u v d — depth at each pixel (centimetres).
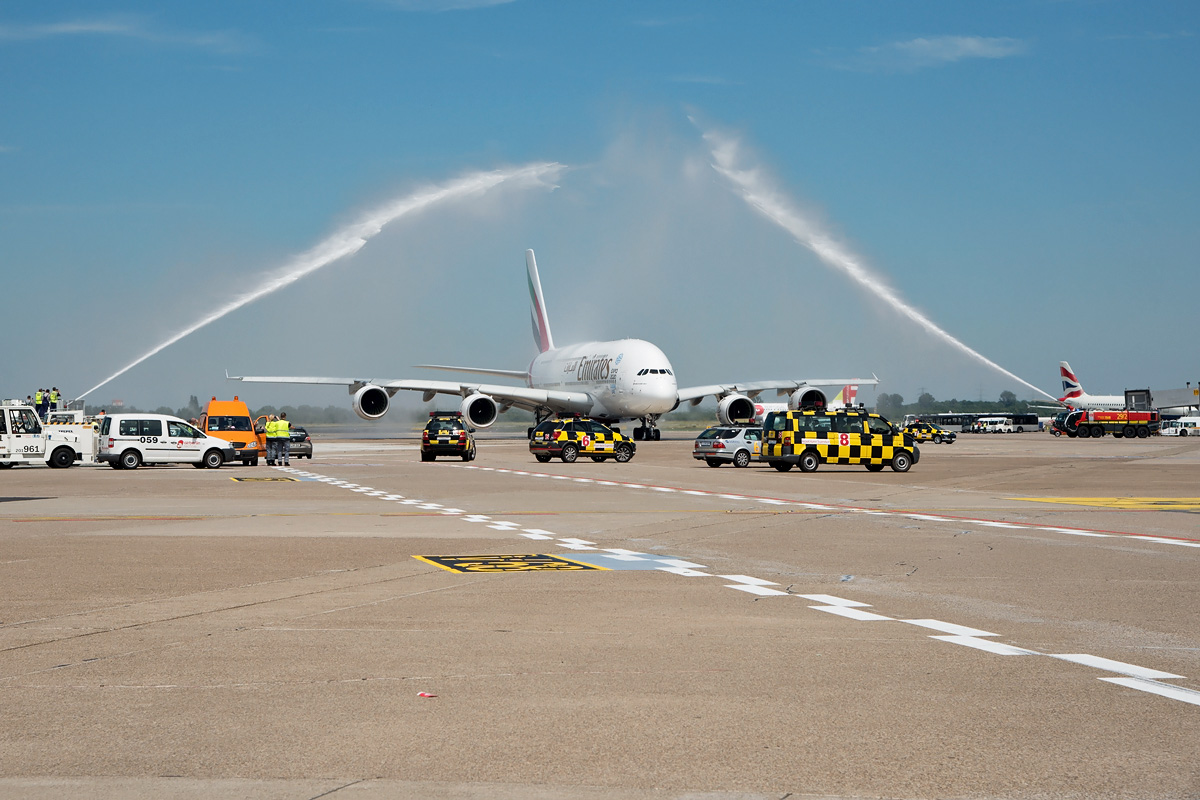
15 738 612
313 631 935
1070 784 535
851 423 3791
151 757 578
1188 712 669
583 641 892
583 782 539
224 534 1748
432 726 637
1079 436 9288
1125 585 1211
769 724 642
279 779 543
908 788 530
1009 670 786
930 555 1488
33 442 4081
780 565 1388
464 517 2080
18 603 1080
